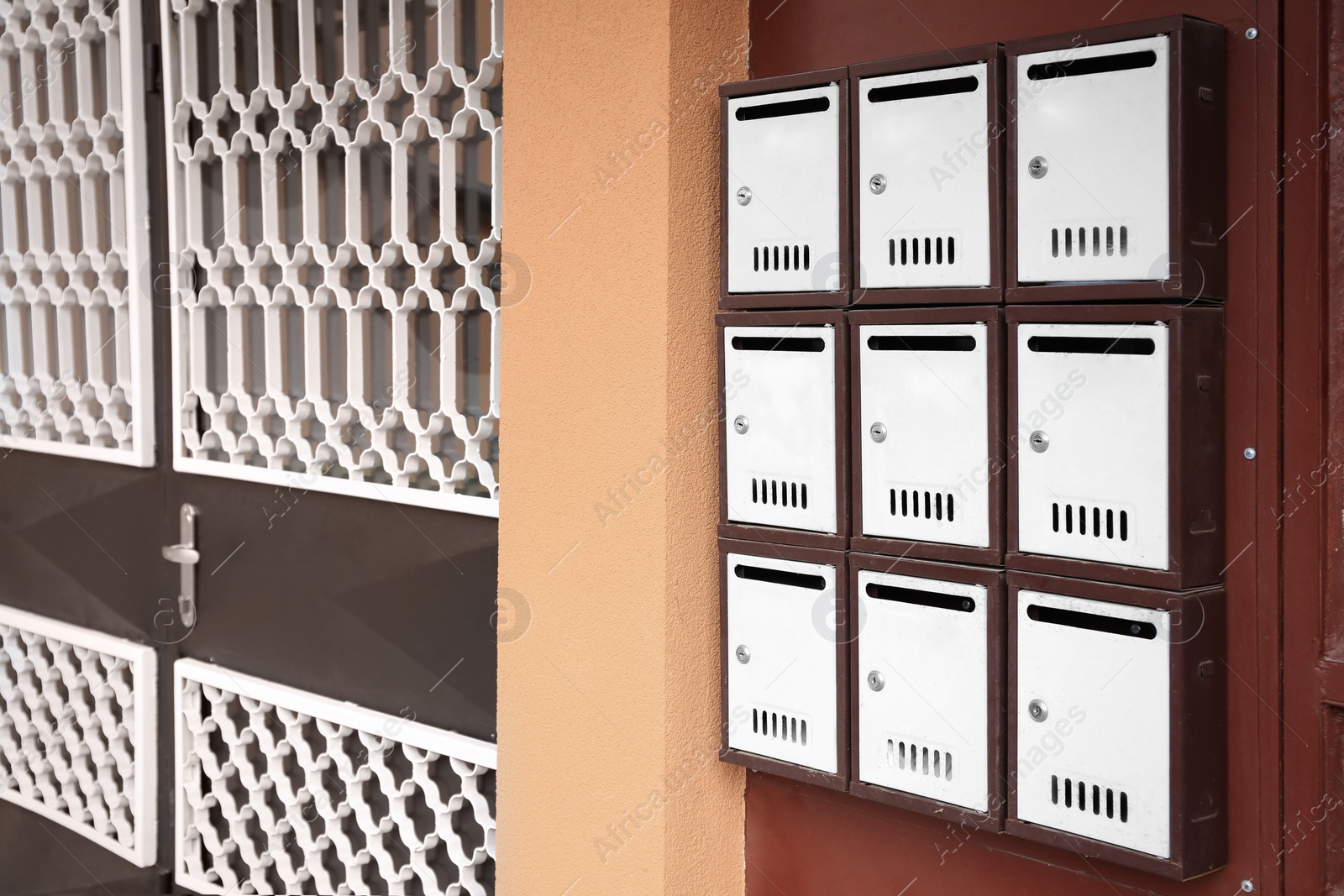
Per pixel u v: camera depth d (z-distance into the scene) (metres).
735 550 1.57
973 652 1.35
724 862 1.69
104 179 2.66
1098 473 1.25
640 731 1.62
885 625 1.43
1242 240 1.25
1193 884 1.31
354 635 2.16
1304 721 1.23
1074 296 1.27
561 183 1.67
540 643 1.75
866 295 1.43
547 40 1.68
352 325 2.12
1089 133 1.24
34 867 2.89
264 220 2.22
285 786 2.29
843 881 1.62
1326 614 1.22
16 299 2.77
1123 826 1.25
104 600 2.63
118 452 2.53
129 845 2.58
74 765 2.72
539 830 1.77
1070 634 1.28
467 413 2.03
